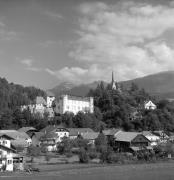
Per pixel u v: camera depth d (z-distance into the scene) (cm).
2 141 15688
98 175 12288
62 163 14738
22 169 12788
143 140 19562
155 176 12338
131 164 15175
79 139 18950
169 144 19250
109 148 17888
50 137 19712
